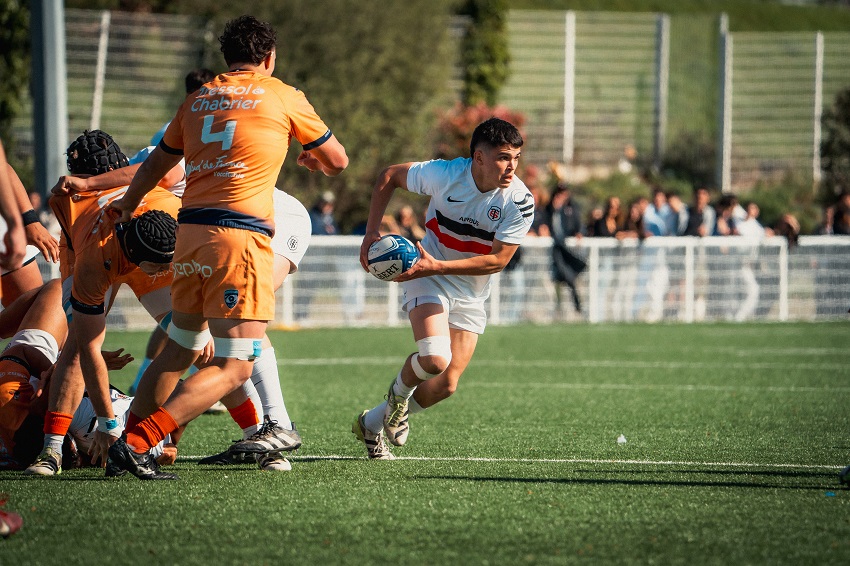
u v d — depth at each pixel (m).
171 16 90.12
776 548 13.78
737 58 122.25
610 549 13.68
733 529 14.76
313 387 34.62
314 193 89.31
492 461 20.66
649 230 70.12
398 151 94.06
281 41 90.06
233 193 17.27
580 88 118.19
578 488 17.62
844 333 58.62
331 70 91.06
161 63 90.00
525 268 65.00
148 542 13.92
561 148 114.06
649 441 23.56
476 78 108.38
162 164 18.02
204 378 17.59
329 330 59.53
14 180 20.36
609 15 119.25
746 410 29.22
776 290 68.31
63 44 45.66
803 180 112.56
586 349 49.25
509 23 116.00
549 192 103.00
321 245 61.25
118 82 88.81
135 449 17.69
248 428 19.95
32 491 17.09
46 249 20.58
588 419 27.30
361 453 21.91
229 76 18.20
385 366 41.53
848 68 119.75
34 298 21.09
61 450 19.11
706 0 155.12
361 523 14.98
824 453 21.89
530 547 13.75
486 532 14.52
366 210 92.56
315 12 90.19
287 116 18.02
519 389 34.25
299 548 13.65
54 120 45.34
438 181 20.94
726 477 18.83
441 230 21.30
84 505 16.03
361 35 91.94
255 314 17.42
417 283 20.97
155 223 18.22
